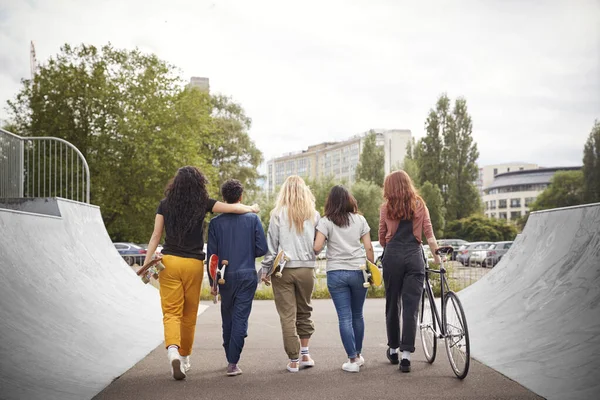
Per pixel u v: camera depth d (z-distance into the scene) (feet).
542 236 29.25
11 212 23.03
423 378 16.15
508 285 28.04
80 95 107.96
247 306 16.93
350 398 14.07
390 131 394.93
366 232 18.08
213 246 17.06
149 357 19.34
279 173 525.75
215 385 15.52
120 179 109.81
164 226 16.60
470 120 211.61
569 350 16.72
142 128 110.32
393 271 17.47
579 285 21.49
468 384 15.25
